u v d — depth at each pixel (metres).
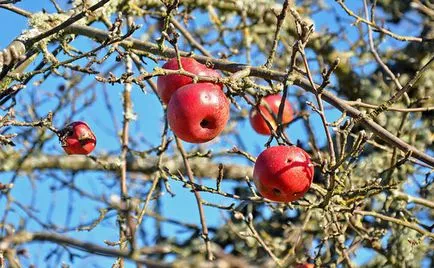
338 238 5.09
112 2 5.34
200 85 3.70
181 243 6.62
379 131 3.87
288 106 5.33
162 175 5.02
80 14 4.00
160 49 4.08
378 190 4.18
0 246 2.41
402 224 4.48
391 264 5.57
